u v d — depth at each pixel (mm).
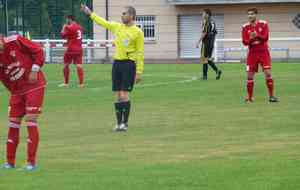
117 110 20422
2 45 14062
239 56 62969
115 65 20438
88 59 61031
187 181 12883
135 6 67875
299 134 18969
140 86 34094
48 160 15609
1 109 26438
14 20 69750
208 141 18016
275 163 14539
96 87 34438
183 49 67562
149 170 14125
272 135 18828
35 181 13211
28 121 14492
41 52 14305
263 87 32469
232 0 64938
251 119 22141
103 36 68312
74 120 22953
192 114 23719
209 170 13953
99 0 68562
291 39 58562
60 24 72312
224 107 25469
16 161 15656
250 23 26672
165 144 17672
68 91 32562
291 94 29594
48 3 72250
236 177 13164
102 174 13758
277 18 65375
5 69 14344
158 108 25500
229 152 16266
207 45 37156
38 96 14508
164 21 67562
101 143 18094
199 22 66938
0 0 69625
